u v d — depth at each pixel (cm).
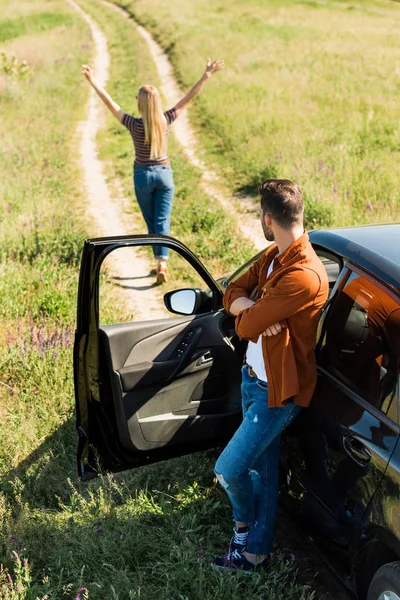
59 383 491
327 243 316
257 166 1147
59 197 1086
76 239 821
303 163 1075
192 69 2247
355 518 276
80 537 338
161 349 348
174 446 351
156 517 361
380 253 292
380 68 2025
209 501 363
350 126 1328
